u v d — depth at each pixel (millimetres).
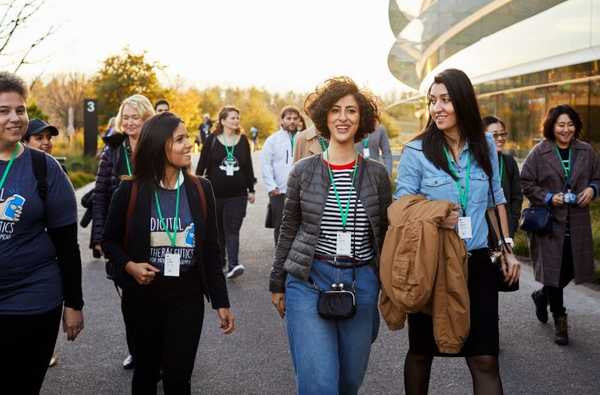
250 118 81562
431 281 3291
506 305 7051
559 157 5965
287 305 3568
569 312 6742
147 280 3555
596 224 10375
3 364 3145
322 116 3635
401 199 3543
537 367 5164
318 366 3350
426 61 38156
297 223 3658
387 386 4797
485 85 22188
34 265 3143
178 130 3670
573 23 15336
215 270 3793
